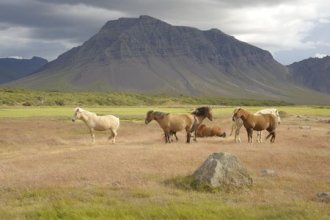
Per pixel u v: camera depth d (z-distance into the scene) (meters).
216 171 18.98
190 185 19.14
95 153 29.17
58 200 16.20
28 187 18.84
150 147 32.69
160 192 17.89
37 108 122.81
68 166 24.27
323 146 33.97
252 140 40.38
